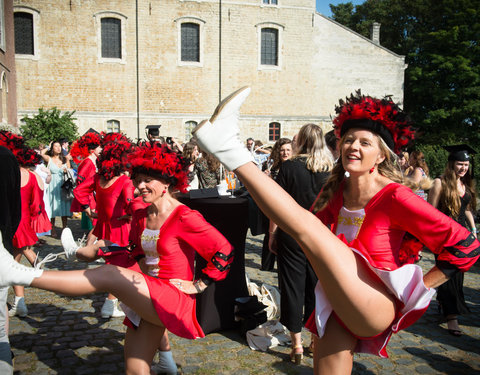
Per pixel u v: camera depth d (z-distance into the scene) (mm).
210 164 6773
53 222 8555
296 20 25141
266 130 25266
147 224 2609
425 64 30891
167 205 2539
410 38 33250
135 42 23203
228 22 24219
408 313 1648
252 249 7684
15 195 2822
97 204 4371
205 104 24312
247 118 24953
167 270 2498
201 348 3713
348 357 1757
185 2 23547
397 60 26469
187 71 23922
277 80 25188
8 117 18344
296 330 3404
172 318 2230
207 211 3850
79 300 4965
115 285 2133
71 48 22500
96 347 3729
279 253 3480
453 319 4164
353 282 1496
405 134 1787
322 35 25609
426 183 2654
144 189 2445
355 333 1646
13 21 19953
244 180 1409
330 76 25859
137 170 2467
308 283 3588
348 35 25938
